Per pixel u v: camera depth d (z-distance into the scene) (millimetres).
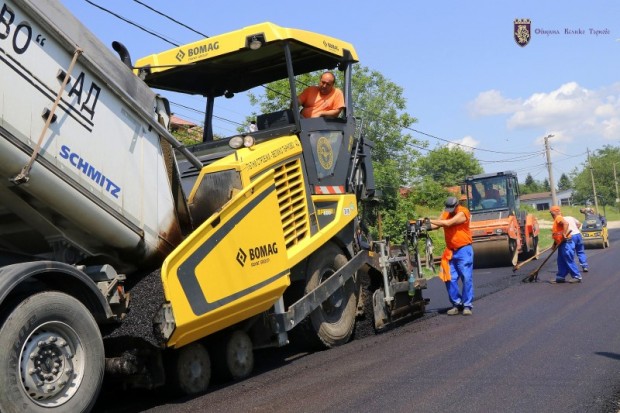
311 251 6715
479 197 19906
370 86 28750
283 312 6363
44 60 4395
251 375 6094
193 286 5172
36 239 5000
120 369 4898
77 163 4605
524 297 10430
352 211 7590
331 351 7027
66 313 4410
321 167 7176
